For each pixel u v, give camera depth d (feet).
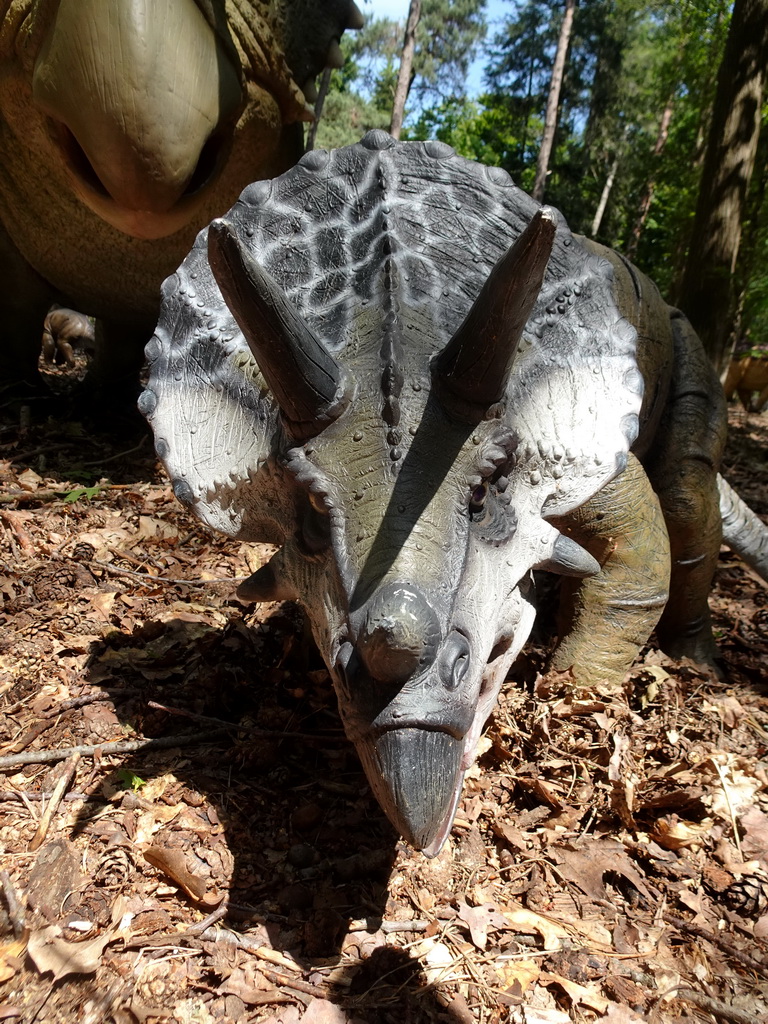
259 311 6.02
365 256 7.71
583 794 9.27
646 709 11.14
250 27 14.97
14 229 18.53
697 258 29.53
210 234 5.63
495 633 6.85
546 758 9.71
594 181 87.45
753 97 28.22
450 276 7.64
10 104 15.11
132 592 13.35
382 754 5.79
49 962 6.82
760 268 31.96
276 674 10.89
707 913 8.27
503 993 7.02
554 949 7.51
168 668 11.07
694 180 39.75
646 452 13.39
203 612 12.80
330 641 6.38
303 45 16.80
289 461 6.73
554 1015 6.88
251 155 16.62
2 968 6.84
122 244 17.42
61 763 9.17
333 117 84.43
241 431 7.79
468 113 109.70
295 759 9.50
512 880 8.31
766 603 18.21
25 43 13.64
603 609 10.97
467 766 7.24
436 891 7.97
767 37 27.91
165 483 18.61
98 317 21.17
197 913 7.54
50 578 13.37
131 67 12.46
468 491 6.53
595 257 8.41
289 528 7.44
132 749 9.36
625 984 7.29
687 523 13.24
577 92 86.28
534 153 89.30
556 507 7.66
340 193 8.21
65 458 19.31
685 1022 7.07
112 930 7.22
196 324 8.34
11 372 21.81
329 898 7.70
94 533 15.39
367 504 6.32
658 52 50.65
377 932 7.48
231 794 8.87
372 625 5.57
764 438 39.27
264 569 8.12
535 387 7.57
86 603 12.74
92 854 8.00
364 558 6.15
